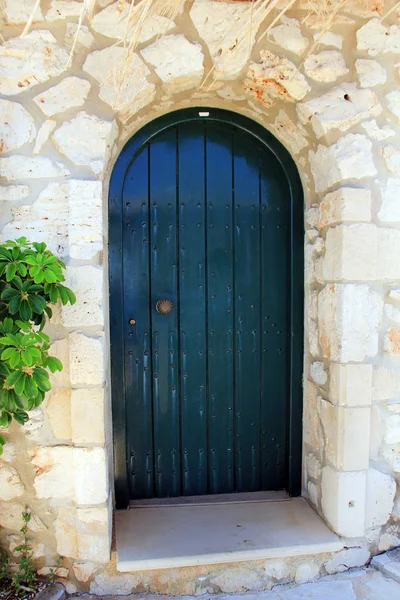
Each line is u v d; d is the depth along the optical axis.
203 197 2.29
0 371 1.56
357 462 2.02
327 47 1.92
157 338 2.29
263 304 2.36
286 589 2.00
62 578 1.96
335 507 2.04
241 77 1.94
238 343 2.36
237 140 2.30
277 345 2.38
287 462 2.41
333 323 2.03
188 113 2.22
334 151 1.94
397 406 2.07
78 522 1.92
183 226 2.29
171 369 2.31
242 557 1.93
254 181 2.32
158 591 1.98
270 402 2.40
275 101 2.05
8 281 1.56
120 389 2.23
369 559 2.09
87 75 1.82
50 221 1.85
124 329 2.26
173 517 2.19
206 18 1.84
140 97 1.89
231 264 2.33
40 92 1.81
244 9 1.85
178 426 2.34
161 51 1.84
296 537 2.04
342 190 1.93
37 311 1.59
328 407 2.09
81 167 1.84
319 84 1.93
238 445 2.39
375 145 1.96
